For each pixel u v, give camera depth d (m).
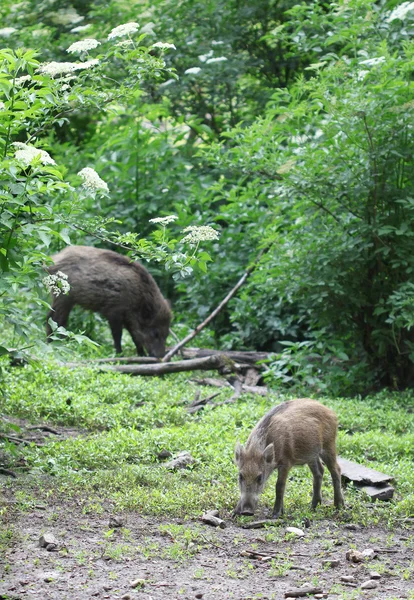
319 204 12.08
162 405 10.11
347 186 11.80
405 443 9.20
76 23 19.78
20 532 6.22
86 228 7.49
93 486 7.42
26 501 6.85
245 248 15.09
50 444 8.25
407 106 11.27
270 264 12.69
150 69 7.97
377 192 11.90
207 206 15.73
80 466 7.96
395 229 11.50
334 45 17.22
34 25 18.94
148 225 16.08
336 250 11.89
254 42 19.25
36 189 6.57
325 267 11.98
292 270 12.19
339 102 11.48
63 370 11.06
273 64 19.25
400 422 10.23
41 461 7.77
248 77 19.58
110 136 17.28
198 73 17.55
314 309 12.43
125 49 7.97
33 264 7.11
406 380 12.36
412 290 12.05
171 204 16.23
